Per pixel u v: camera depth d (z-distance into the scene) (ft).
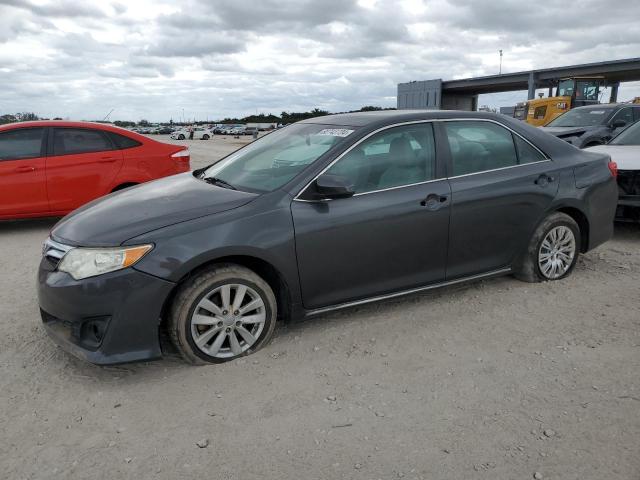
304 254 11.82
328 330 12.97
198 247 10.77
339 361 11.48
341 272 12.37
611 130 40.86
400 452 8.51
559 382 10.43
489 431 8.97
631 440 8.64
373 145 12.96
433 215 13.19
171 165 26.53
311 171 12.21
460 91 234.38
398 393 10.20
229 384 10.66
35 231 25.34
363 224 12.36
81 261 10.57
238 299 11.41
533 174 14.75
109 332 10.44
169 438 9.02
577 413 9.41
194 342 11.10
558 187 15.11
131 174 25.36
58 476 8.14
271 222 11.49
